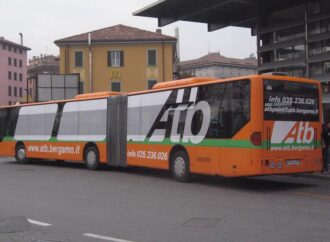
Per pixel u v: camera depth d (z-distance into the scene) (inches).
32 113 863.1
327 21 665.0
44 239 289.6
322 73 671.8
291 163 484.7
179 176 559.8
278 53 739.4
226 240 276.8
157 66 2084.2
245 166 470.9
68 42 2075.5
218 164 503.2
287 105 484.7
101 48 2090.3
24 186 541.6
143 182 559.8
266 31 744.3
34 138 855.1
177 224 323.3
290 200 417.1
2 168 795.4
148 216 352.5
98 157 714.2
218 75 4040.4
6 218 354.9
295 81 493.0
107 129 693.9
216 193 464.4
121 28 2187.5
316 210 366.3
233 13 800.9
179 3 724.7
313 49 682.2
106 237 290.2
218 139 504.1
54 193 480.4
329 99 660.7
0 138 936.3
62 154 786.2
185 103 553.6
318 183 541.6
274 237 281.4
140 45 2089.1
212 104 515.5
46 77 1694.1
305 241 271.3
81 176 638.5
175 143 563.5
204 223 324.2
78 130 753.0
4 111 934.4
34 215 365.4
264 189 491.5
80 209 387.2
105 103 699.4
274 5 737.6
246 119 472.4
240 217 342.3
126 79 2085.4
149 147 608.1
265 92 470.0
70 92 1702.8
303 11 702.5
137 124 633.0
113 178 606.9
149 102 613.6
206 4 727.1
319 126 511.2
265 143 466.9
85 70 2079.2
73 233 303.4
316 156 506.6
